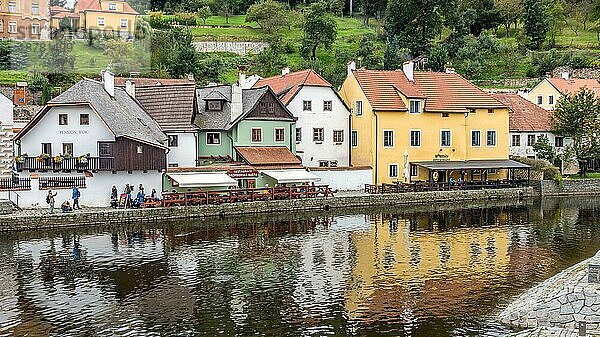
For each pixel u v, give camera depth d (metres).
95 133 61.25
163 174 63.50
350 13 174.25
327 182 74.19
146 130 66.88
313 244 47.00
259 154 72.62
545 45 142.88
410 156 79.94
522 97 97.56
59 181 57.94
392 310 31.06
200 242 47.81
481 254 43.19
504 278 36.59
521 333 26.42
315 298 33.19
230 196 61.81
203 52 132.75
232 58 129.38
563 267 39.19
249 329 28.80
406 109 79.38
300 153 79.25
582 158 85.50
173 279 37.22
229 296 33.78
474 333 27.72
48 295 34.19
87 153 61.41
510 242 47.53
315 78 80.44
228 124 74.25
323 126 80.25
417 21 139.00
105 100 64.19
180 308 31.88
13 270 39.44
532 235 50.53
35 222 52.09
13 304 32.66
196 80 113.94
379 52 136.50
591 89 107.06
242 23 156.00
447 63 128.50
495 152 84.00
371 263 40.72
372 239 48.91
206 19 157.25
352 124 81.88
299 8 169.00
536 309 28.31
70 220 53.28
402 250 44.69
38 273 38.69
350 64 83.38
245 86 89.00
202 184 61.59
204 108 76.38
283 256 42.97
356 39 148.38
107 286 35.84
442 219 59.19
